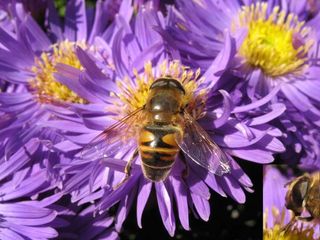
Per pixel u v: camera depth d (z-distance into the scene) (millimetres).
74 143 77
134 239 87
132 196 74
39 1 94
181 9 86
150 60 83
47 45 92
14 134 80
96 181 73
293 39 89
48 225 75
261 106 77
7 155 77
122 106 82
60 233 76
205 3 90
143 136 69
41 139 78
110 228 77
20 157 77
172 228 72
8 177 78
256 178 80
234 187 73
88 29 94
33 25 91
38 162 77
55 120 79
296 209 73
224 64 79
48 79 88
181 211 73
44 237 74
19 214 76
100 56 87
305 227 73
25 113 86
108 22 93
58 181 74
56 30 95
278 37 92
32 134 80
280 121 78
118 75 83
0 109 84
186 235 87
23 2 93
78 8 95
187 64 81
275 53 88
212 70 80
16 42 88
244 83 83
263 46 88
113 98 82
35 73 89
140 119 73
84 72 80
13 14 89
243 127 74
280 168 74
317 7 96
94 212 73
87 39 94
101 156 71
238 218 87
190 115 75
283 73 89
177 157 75
